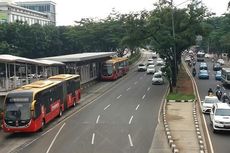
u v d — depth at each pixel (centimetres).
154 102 4603
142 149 2531
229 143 2648
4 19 12875
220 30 11606
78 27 10088
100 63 7250
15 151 2603
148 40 5997
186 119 3506
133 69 9394
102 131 3123
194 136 2853
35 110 3088
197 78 7162
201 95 5012
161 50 5509
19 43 8731
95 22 10231
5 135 3141
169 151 2462
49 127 3369
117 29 9556
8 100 3084
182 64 10538
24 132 3177
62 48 10269
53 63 5162
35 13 15488
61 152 2519
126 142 2736
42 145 2739
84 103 4672
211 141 2714
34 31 9000
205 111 3781
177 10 5794
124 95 5275
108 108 4256
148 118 3628
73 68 6078
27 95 3078
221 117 2944
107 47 10219
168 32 5531
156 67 9394
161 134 2962
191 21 5794
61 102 3912
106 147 2609
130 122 3459
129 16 5809
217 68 8694
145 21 5731
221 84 6231
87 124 3428
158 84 6341
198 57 12744
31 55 9262
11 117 3041
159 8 5850
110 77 7112
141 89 5853
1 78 3975
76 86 4631
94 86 6406
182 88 5641
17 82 4253
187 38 5712
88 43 9950
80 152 2497
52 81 3825
